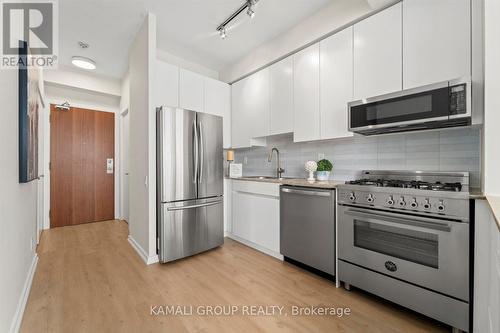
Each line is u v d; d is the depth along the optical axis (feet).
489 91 4.18
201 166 8.91
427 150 6.32
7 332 4.27
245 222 9.75
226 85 11.64
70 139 12.98
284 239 7.99
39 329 4.72
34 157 7.30
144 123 8.55
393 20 5.97
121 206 14.65
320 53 7.71
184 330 4.73
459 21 5.00
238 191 10.23
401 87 5.82
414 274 5.01
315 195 6.98
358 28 6.70
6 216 4.38
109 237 10.91
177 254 8.13
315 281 6.79
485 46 4.19
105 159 14.23
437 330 4.73
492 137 4.18
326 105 7.54
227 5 7.50
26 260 6.38
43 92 11.42
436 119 4.87
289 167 10.25
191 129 8.64
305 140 8.19
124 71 12.71
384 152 7.17
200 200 8.91
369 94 6.45
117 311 5.34
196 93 10.24
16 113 5.32
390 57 6.02
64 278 6.90
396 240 5.35
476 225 4.24
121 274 7.18
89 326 4.83
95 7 7.50
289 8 7.53
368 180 6.79
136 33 9.09
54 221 12.50
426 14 5.44
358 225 6.01
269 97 9.64
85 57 10.98
